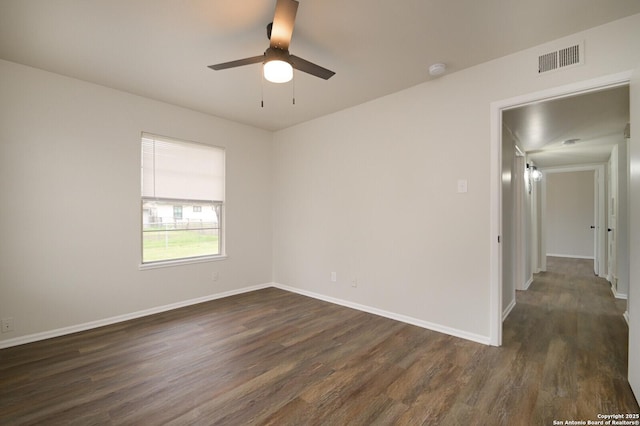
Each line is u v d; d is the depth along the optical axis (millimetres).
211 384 2141
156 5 1994
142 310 3533
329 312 3678
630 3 1948
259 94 3447
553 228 8453
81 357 2531
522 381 2166
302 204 4492
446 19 2121
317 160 4273
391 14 2068
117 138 3348
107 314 3279
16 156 2768
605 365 2385
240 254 4523
